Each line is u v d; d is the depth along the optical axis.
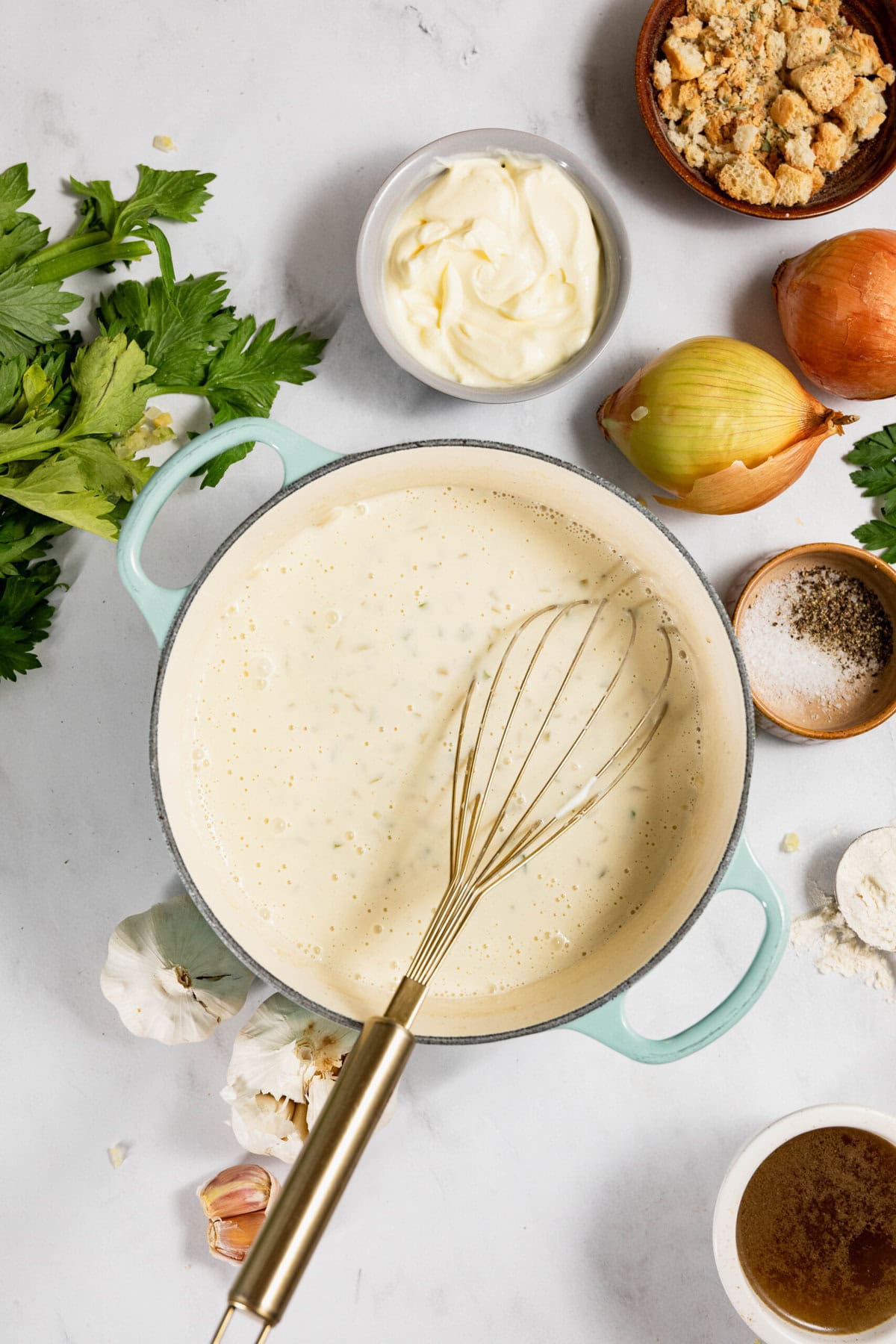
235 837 0.79
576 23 0.86
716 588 0.86
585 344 0.81
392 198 0.80
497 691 0.80
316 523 0.79
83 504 0.76
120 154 0.85
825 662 0.85
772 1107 0.85
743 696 0.77
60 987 0.84
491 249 0.80
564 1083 0.85
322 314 0.85
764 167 0.83
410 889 0.79
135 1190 0.84
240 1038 0.80
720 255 0.86
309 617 0.79
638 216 0.86
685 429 0.80
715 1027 0.76
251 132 0.85
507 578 0.80
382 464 0.76
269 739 0.79
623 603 0.80
